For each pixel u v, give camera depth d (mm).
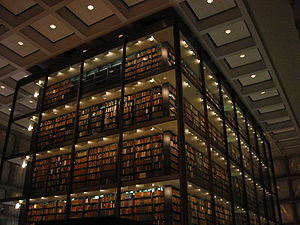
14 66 13117
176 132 9547
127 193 9305
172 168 8672
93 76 12094
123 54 10625
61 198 10828
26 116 13188
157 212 8414
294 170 21406
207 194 10055
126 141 10250
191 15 10320
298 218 20188
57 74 12812
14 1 10023
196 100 11078
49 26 11078
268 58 12117
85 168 10375
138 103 10227
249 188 15930
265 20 10281
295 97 14984
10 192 17469
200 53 11422
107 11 10430
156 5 9867
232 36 11422
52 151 11680
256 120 17703
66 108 12117
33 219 10922
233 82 13969
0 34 11078
